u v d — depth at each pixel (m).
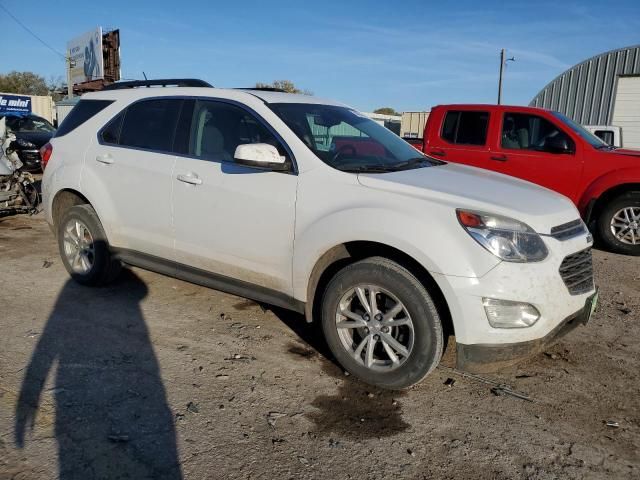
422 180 3.50
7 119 14.38
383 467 2.66
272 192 3.65
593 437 2.96
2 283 5.15
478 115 7.96
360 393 3.34
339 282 3.40
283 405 3.17
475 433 2.97
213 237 3.98
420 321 3.13
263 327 4.28
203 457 2.67
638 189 6.98
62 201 5.16
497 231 3.01
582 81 18.83
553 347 4.08
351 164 3.73
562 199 3.67
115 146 4.66
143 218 4.40
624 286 5.67
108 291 4.98
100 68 29.47
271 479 2.54
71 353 3.72
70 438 2.77
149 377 3.43
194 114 4.25
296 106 4.13
